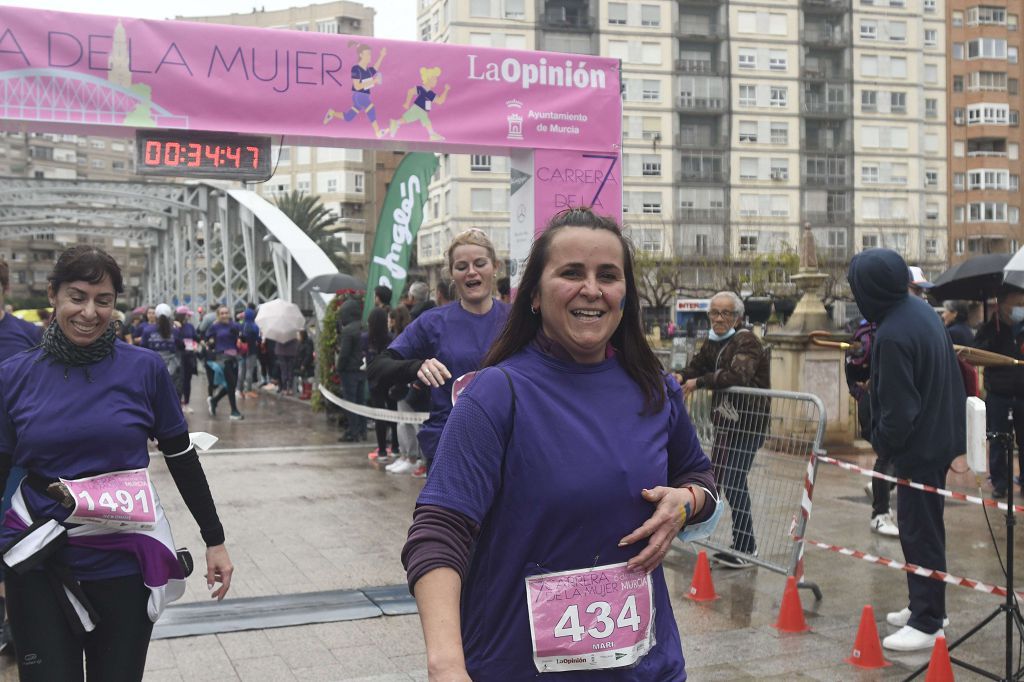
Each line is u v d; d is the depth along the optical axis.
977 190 70.06
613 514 1.86
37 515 2.73
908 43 68.12
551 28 62.16
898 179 68.44
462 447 1.83
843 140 67.62
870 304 4.60
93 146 123.31
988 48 69.69
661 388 2.02
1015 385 4.58
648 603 1.90
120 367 2.87
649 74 64.06
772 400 5.85
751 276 53.72
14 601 2.70
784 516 5.80
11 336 4.13
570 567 1.85
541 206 7.65
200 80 6.73
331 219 55.31
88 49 6.49
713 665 4.32
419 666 4.29
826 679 4.15
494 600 1.85
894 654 4.46
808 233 11.45
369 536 6.92
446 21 62.41
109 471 2.80
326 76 7.02
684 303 58.47
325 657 4.39
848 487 8.78
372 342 9.70
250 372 20.09
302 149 79.94
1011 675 3.89
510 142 7.51
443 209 63.09
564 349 1.98
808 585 5.33
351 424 12.47
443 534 1.75
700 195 65.00
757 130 65.88
